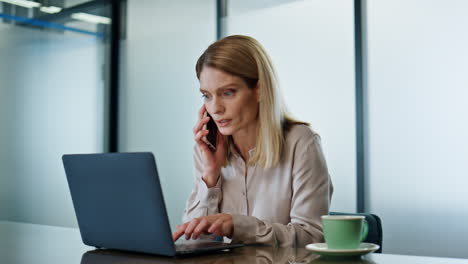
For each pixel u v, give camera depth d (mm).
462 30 3371
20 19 4613
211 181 1640
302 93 3963
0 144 4473
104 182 1094
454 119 3383
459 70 3375
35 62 4691
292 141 1566
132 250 1106
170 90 4820
